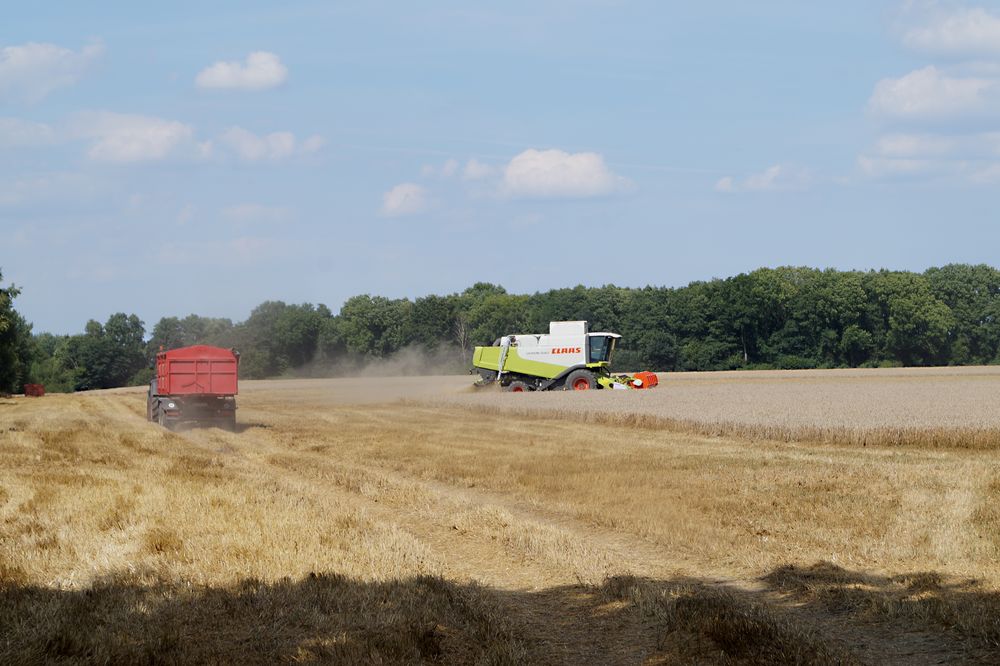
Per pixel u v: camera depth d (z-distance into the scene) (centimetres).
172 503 1648
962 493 1794
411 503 1808
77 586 1127
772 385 6569
